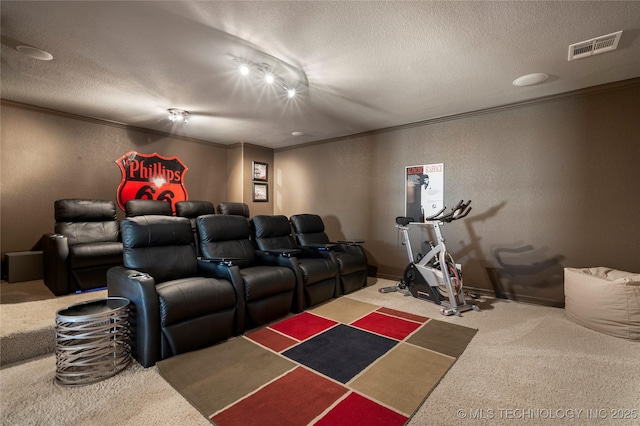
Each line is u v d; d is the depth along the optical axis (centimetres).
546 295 329
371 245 475
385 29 204
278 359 216
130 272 230
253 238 374
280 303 293
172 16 191
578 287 274
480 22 197
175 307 213
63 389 180
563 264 319
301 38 216
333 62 252
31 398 171
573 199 313
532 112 335
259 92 320
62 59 249
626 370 195
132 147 461
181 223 287
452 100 339
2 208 356
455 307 307
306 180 565
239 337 253
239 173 571
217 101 348
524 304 335
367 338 251
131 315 216
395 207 446
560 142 319
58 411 160
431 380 189
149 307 205
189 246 290
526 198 339
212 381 188
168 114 399
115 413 159
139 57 245
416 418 155
